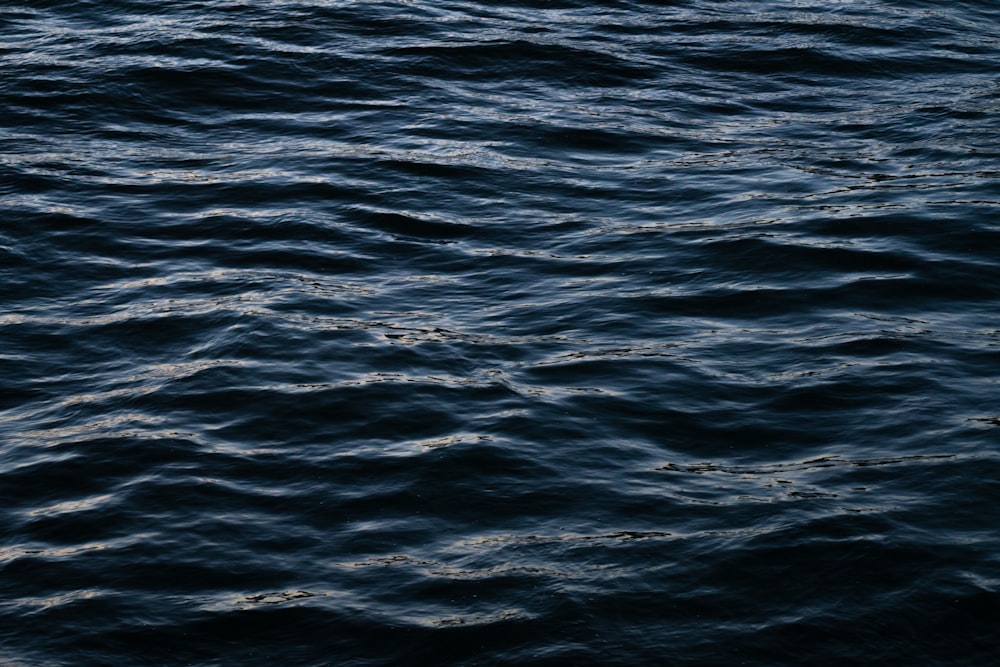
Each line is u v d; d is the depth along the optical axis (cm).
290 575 1164
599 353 1565
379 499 1273
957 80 2650
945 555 1173
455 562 1177
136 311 1680
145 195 2042
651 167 2189
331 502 1270
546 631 1086
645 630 1090
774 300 1695
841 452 1348
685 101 2516
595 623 1096
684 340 1597
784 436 1383
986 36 2930
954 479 1286
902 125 2391
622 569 1162
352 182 2097
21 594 1138
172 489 1290
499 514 1250
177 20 2814
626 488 1288
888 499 1258
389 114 2400
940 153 2236
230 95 2467
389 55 2664
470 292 1747
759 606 1117
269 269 1808
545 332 1625
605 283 1761
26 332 1627
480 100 2486
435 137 2295
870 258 1794
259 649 1074
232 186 2077
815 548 1183
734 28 2920
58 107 2384
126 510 1257
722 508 1252
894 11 3070
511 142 2284
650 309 1683
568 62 2675
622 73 2642
